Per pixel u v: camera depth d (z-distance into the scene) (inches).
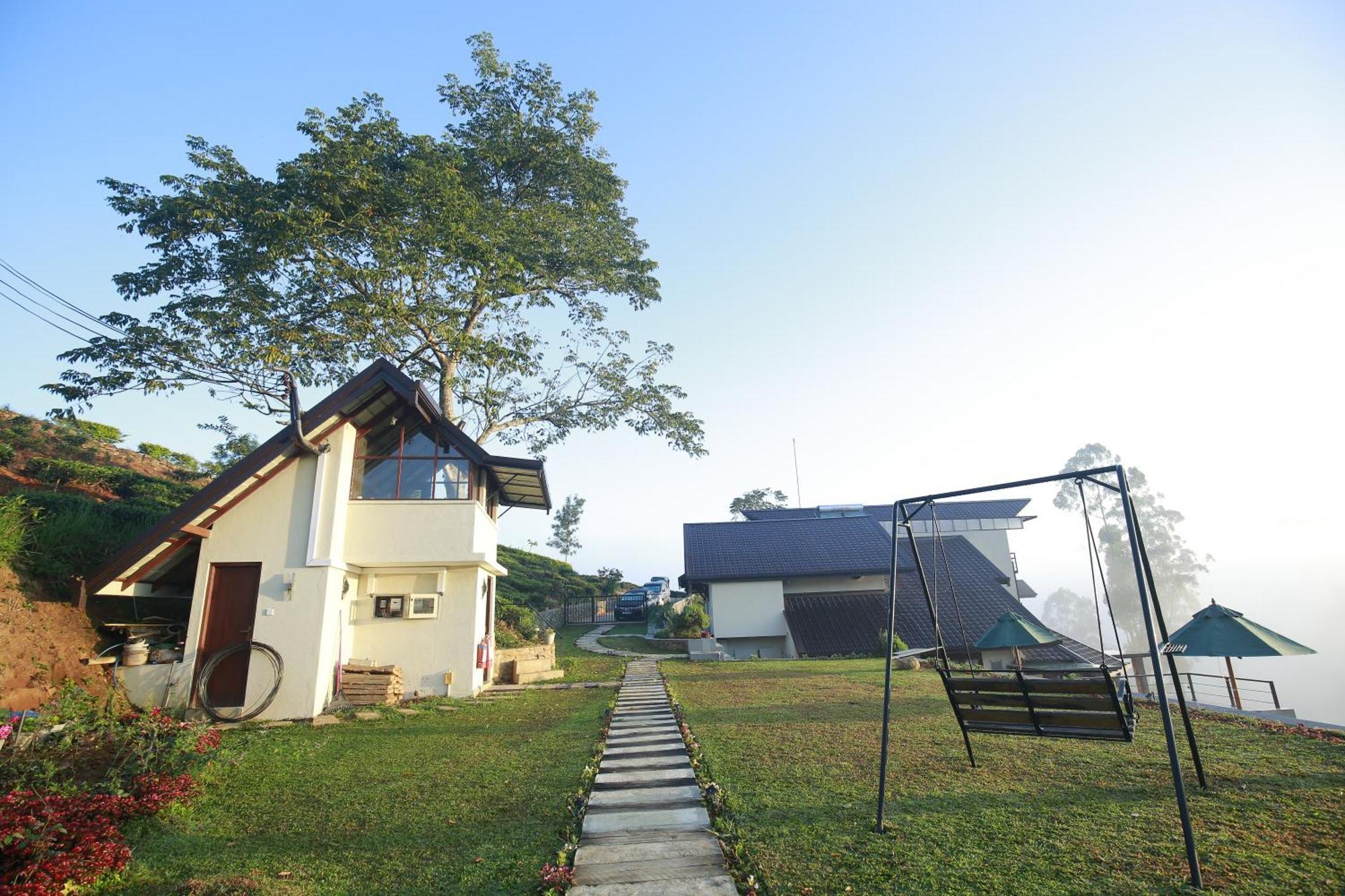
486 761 326.6
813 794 253.1
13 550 423.5
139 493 701.3
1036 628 319.3
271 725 423.8
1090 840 199.3
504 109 840.3
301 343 620.4
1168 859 184.9
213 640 453.4
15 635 373.4
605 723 411.2
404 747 359.6
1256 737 322.7
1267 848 189.9
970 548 1175.0
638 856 202.8
